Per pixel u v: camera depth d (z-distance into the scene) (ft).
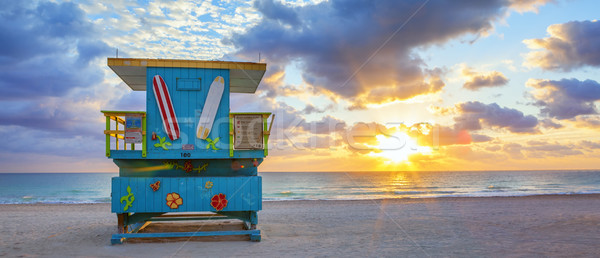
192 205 25.73
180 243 26.66
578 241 28.68
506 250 25.35
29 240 28.60
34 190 171.22
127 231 28.32
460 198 81.71
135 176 26.20
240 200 26.35
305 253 23.98
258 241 27.71
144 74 28.37
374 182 250.16
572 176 357.00
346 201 75.00
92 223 38.88
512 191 146.00
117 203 25.31
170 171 26.63
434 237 30.45
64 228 35.09
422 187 185.78
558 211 50.88
